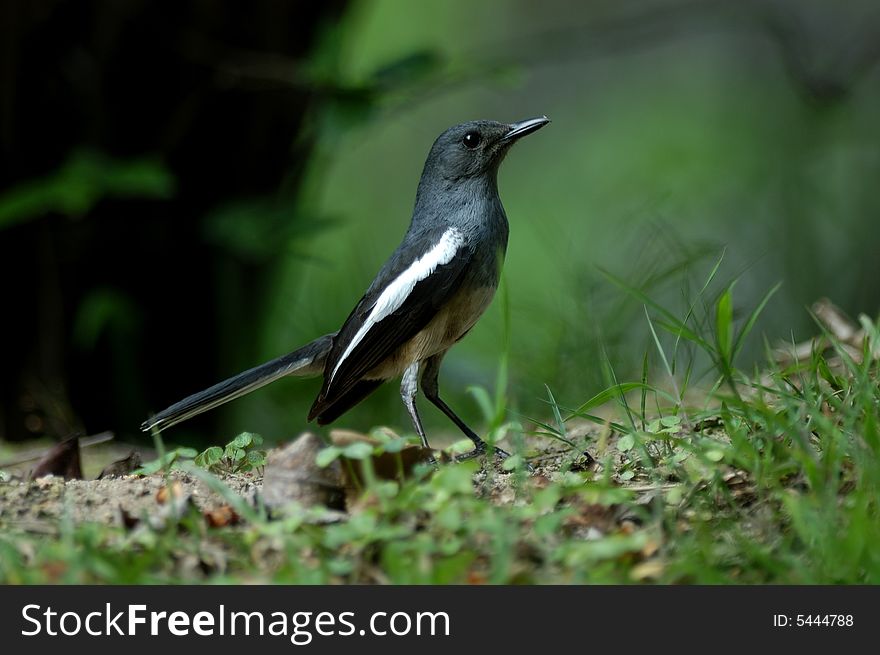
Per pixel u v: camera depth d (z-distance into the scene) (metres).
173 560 5.75
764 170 19.50
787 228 18.28
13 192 11.77
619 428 7.55
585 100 27.02
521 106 27.33
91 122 13.06
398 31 25.95
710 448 6.58
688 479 6.56
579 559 5.31
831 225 18.44
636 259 11.98
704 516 6.19
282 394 14.70
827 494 5.75
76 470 8.62
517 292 17.66
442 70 12.51
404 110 12.59
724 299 7.27
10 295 13.30
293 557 5.49
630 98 26.66
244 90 13.43
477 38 26.38
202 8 12.93
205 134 13.56
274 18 13.12
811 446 6.83
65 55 12.85
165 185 11.67
